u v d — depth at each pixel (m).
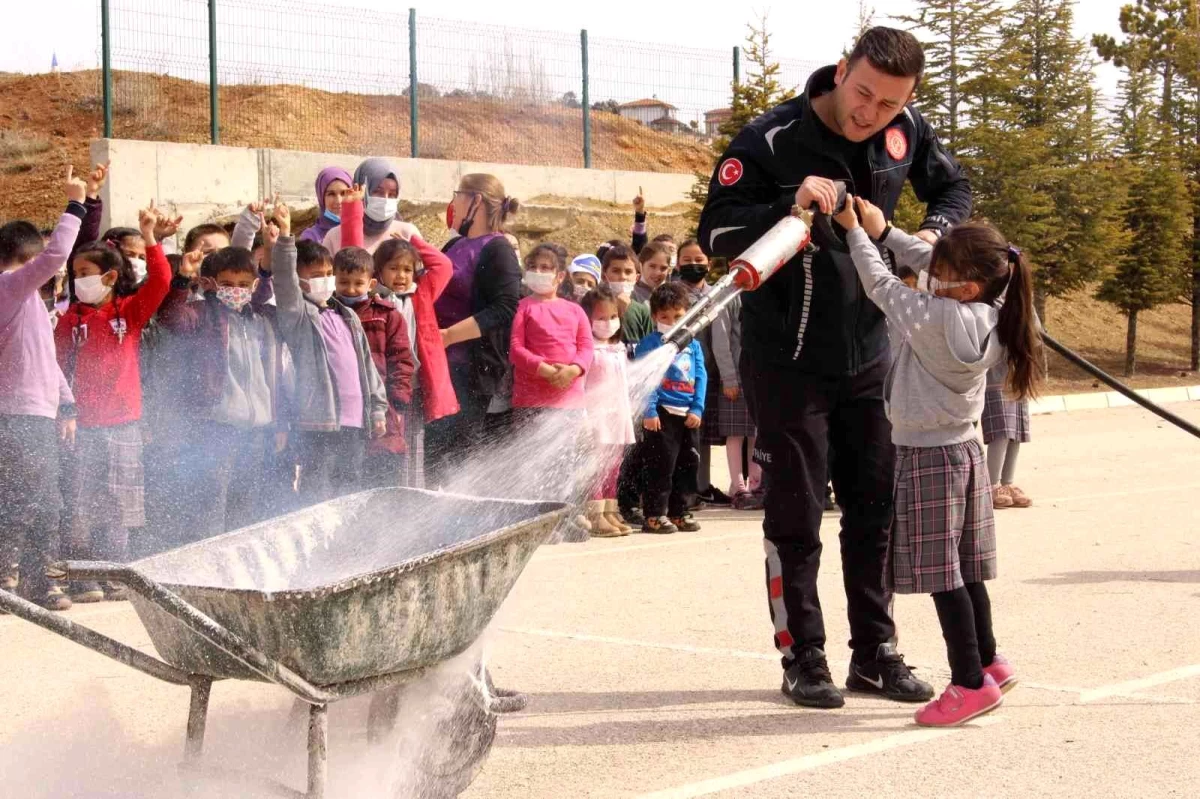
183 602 3.21
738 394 10.35
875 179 5.01
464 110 23.17
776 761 4.31
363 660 3.41
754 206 4.93
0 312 6.54
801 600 5.02
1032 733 4.58
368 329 7.64
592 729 4.70
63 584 7.06
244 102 22.78
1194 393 22.75
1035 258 25.05
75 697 5.13
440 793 3.87
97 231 7.54
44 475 6.71
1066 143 25.30
